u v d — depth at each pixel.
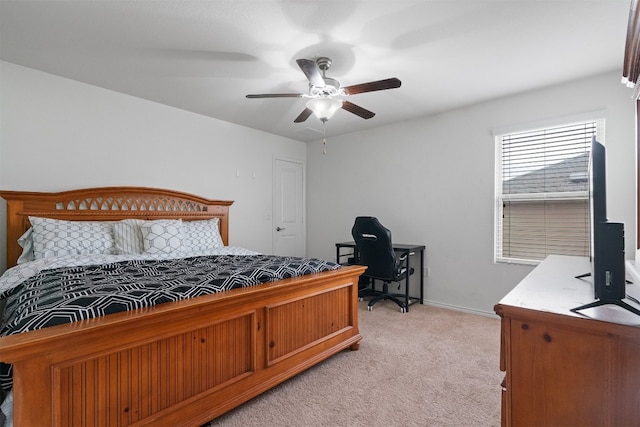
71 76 2.94
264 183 4.76
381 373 2.21
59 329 1.21
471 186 3.64
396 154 4.30
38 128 2.85
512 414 1.00
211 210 4.03
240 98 3.45
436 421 1.70
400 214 4.25
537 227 3.29
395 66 2.68
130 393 1.37
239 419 1.71
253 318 1.86
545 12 1.97
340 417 1.73
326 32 2.19
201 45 2.37
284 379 2.00
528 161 3.34
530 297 1.12
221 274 2.01
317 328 2.30
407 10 1.96
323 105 2.51
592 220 1.09
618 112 2.76
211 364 1.67
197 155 3.97
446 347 2.65
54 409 1.16
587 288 1.28
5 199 2.67
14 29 2.18
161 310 1.44
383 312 3.66
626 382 0.84
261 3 1.91
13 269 2.32
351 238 4.81
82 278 1.93
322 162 5.19
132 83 3.09
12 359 1.07
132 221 3.19
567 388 0.92
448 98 3.40
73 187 3.04
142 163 3.50
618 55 2.49
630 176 2.70
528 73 2.81
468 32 2.19
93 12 2.00
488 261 3.53
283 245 5.04
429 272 3.98
